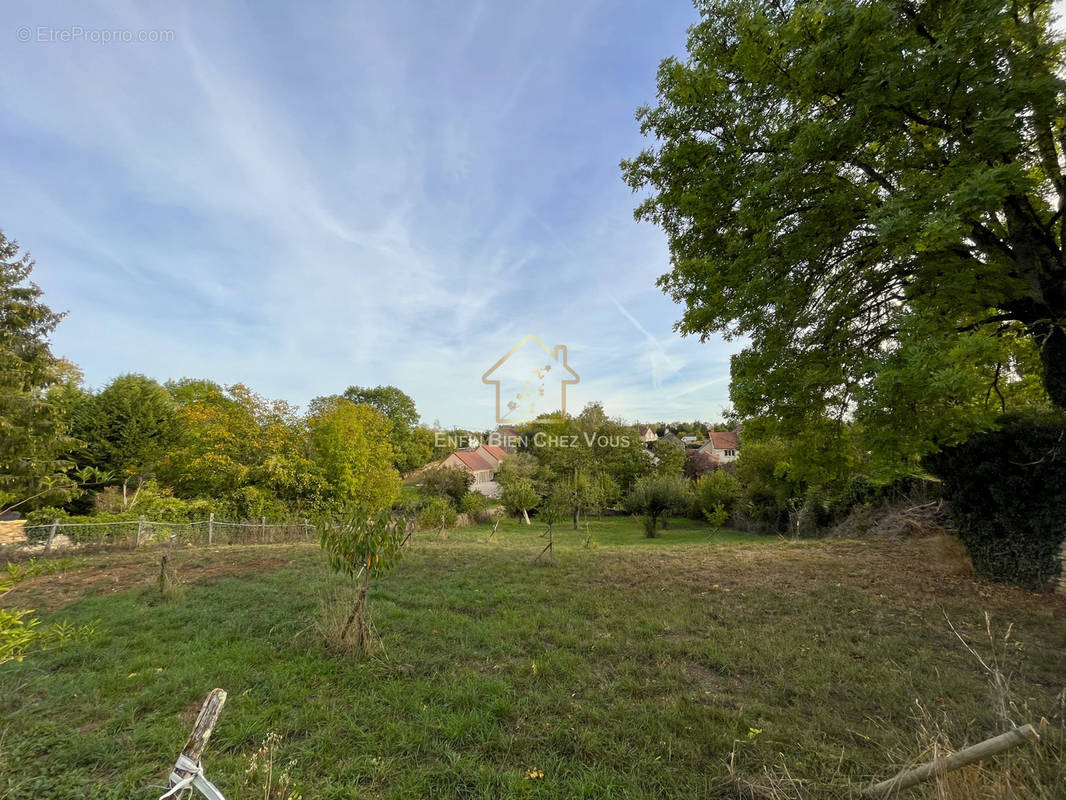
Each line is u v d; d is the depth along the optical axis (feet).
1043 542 19.95
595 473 93.91
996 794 6.31
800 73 14.46
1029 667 13.06
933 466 23.77
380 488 63.46
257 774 8.08
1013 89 11.80
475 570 26.21
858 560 26.73
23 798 7.47
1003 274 14.61
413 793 7.83
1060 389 16.96
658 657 13.82
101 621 16.61
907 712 10.55
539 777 8.39
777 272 16.90
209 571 25.91
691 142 18.97
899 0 13.52
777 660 13.57
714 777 8.34
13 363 29.86
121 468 64.34
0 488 27.25
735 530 73.05
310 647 14.17
